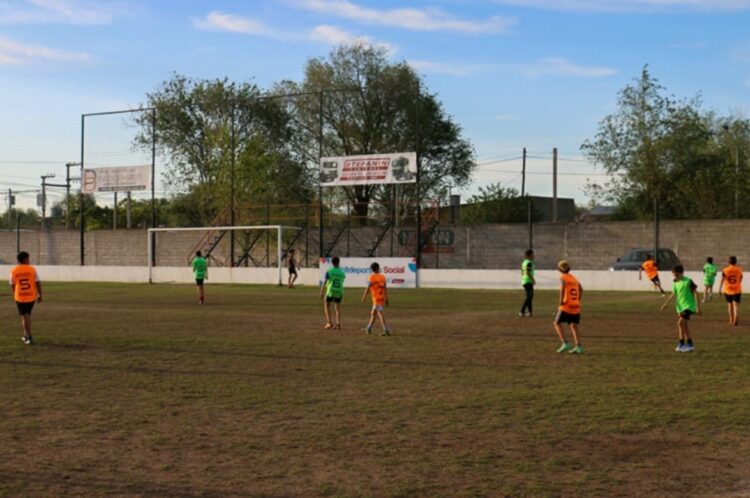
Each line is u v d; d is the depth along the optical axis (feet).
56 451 26.53
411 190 186.80
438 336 59.82
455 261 144.46
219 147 172.86
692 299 50.37
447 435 28.71
